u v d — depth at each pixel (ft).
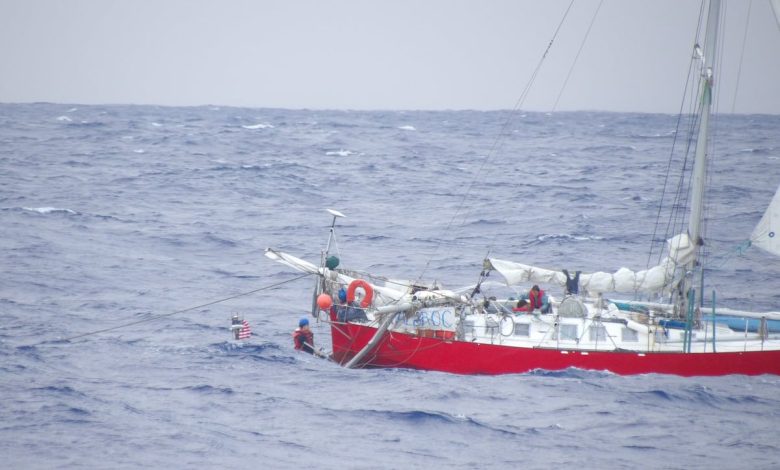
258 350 342.23
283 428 261.44
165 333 364.17
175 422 263.49
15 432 252.01
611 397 289.33
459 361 316.81
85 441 247.09
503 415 274.36
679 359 307.99
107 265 484.33
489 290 433.07
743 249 326.44
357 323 329.11
